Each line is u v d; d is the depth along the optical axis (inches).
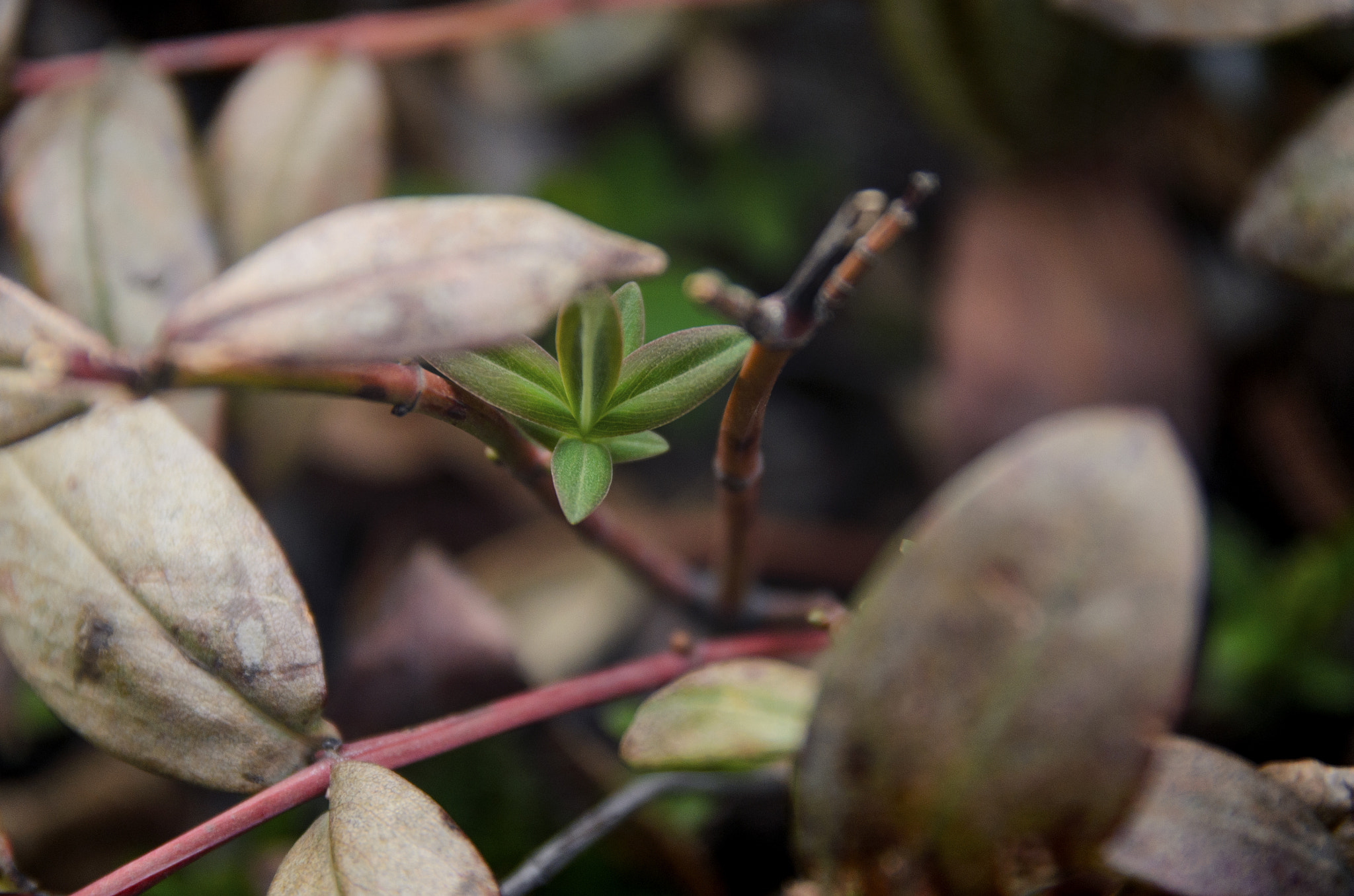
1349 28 18.9
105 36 24.8
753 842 20.6
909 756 14.3
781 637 16.5
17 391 14.2
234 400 17.4
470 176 28.2
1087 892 15.2
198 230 16.9
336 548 27.8
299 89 17.7
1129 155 23.9
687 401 14.1
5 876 15.1
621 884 17.6
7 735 20.7
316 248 13.3
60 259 16.8
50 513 15.0
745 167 30.2
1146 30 17.4
